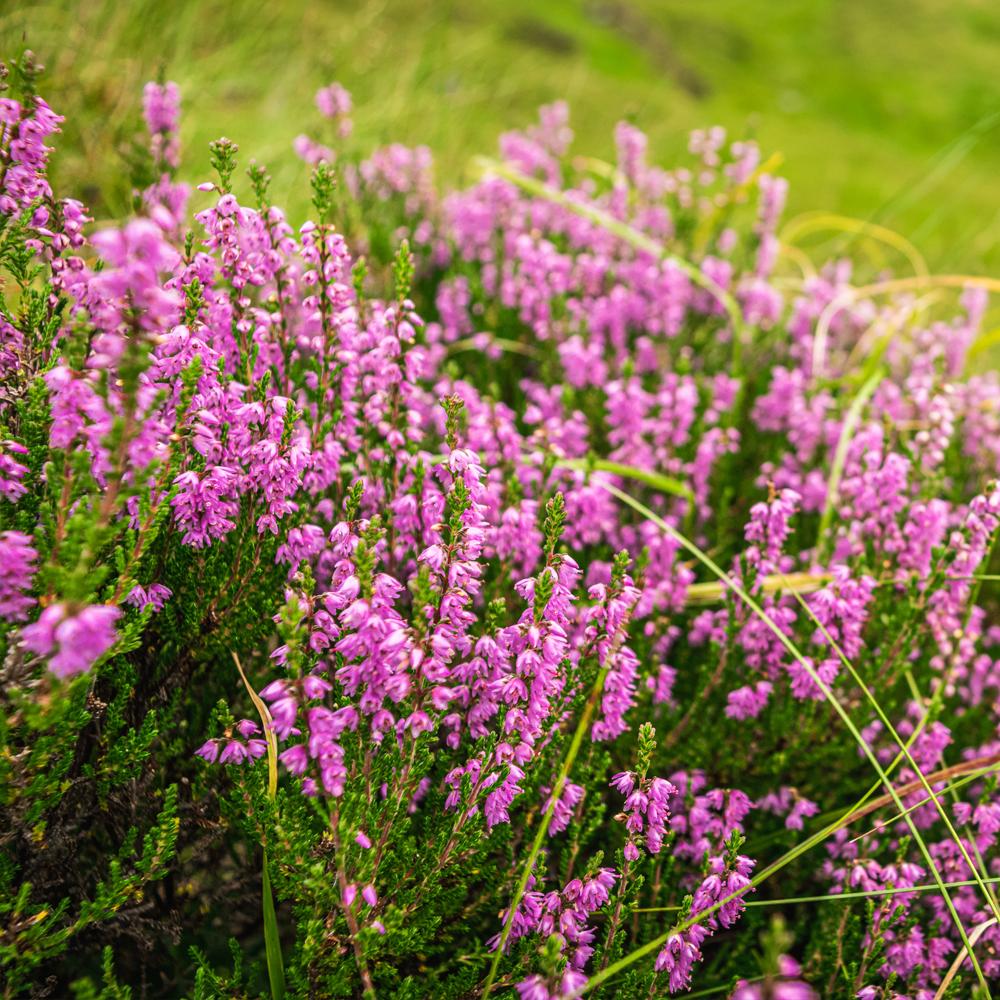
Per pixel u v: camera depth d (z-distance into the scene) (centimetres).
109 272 20
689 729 30
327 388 28
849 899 26
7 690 22
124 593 22
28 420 24
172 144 35
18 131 24
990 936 27
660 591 31
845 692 30
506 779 24
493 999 25
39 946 23
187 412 23
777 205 44
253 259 26
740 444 39
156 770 26
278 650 23
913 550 31
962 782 27
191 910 27
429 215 48
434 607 23
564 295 39
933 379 34
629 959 23
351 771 24
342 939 24
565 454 33
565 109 50
